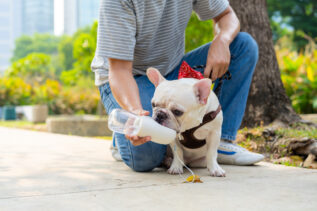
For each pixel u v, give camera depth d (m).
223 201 1.54
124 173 2.23
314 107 6.27
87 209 1.43
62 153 3.21
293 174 2.16
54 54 65.44
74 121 8.66
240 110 2.54
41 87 16.69
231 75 2.50
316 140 3.13
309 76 6.62
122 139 2.26
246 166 2.47
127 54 2.03
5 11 121.31
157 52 2.47
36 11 122.75
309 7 23.80
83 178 2.07
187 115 1.82
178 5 2.39
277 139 3.50
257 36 4.24
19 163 2.64
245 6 4.28
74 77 13.03
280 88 4.22
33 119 12.35
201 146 2.18
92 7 125.00
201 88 1.84
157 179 2.03
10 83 17.66
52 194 1.69
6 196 1.66
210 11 2.51
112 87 1.98
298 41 23.50
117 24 2.03
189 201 1.54
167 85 1.87
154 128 1.65
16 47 67.44
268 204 1.49
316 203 1.50
